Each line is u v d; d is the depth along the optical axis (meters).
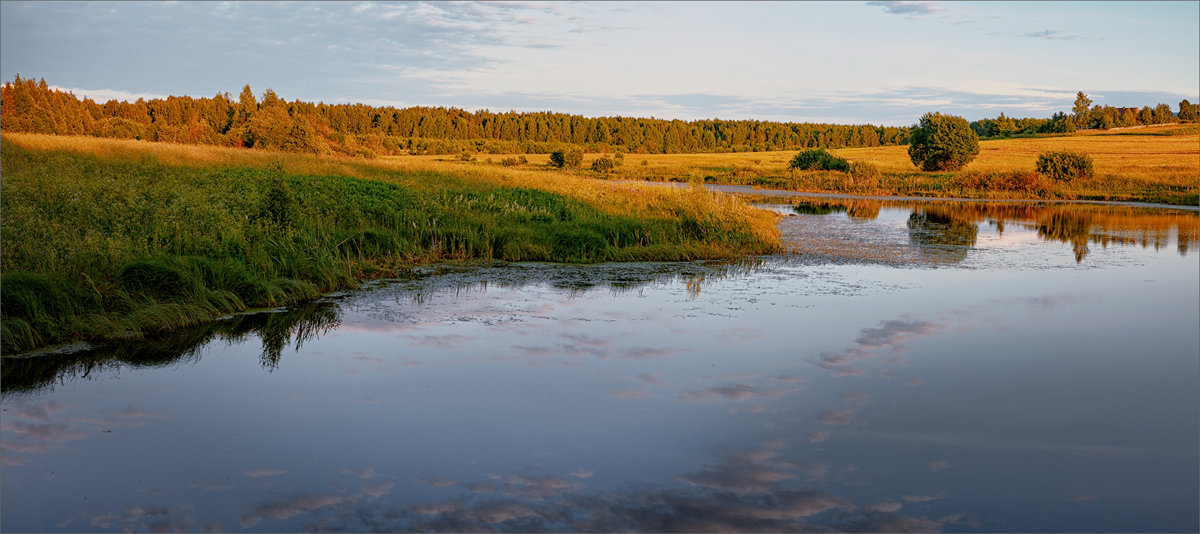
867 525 4.63
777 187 50.31
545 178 30.19
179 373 7.52
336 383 7.24
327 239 13.48
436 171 29.98
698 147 132.25
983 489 5.15
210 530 4.50
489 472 5.32
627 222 17.95
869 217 27.94
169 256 10.29
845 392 7.16
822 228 23.27
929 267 15.25
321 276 11.70
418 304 10.83
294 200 15.48
